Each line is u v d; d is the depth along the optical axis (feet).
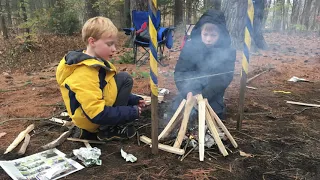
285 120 10.11
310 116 10.51
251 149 8.02
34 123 9.91
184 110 8.18
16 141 8.43
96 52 7.88
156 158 7.52
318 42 30.42
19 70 20.85
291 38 33.94
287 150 8.00
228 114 10.61
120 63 20.53
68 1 48.91
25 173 6.77
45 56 26.37
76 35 42.83
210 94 9.62
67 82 7.53
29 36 29.68
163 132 8.29
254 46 23.90
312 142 8.50
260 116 10.46
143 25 18.88
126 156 7.52
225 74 9.70
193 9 45.52
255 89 13.92
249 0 7.95
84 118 7.89
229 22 22.45
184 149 7.81
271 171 6.98
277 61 20.20
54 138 8.83
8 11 42.47
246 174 6.84
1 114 10.77
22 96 13.23
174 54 23.97
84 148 7.61
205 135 8.17
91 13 50.44
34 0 55.77
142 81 15.39
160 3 41.16
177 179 6.63
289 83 14.97
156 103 7.17
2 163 7.11
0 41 34.99
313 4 55.93
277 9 47.09
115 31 7.89
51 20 41.60
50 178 6.57
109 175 6.81
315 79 15.71
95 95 7.45
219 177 6.71
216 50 9.71
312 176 6.81
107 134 8.43
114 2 49.21
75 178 6.68
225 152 7.59
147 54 23.72
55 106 11.62
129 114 7.97
